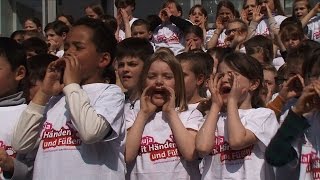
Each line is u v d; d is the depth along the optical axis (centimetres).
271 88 533
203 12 898
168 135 405
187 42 762
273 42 729
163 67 416
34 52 619
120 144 382
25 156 392
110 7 1091
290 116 365
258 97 425
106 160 372
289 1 1012
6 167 386
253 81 412
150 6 1089
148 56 455
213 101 400
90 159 368
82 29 381
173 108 405
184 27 848
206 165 401
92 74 382
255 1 844
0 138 396
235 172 391
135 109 432
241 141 382
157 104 411
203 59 466
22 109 403
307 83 379
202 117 423
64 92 364
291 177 378
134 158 405
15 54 414
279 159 364
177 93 420
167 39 854
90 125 354
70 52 379
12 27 1162
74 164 367
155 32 866
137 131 405
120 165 381
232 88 396
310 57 383
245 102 412
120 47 470
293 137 363
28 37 721
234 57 411
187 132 400
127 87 462
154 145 404
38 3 1145
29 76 443
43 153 375
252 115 399
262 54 618
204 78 462
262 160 392
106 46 386
